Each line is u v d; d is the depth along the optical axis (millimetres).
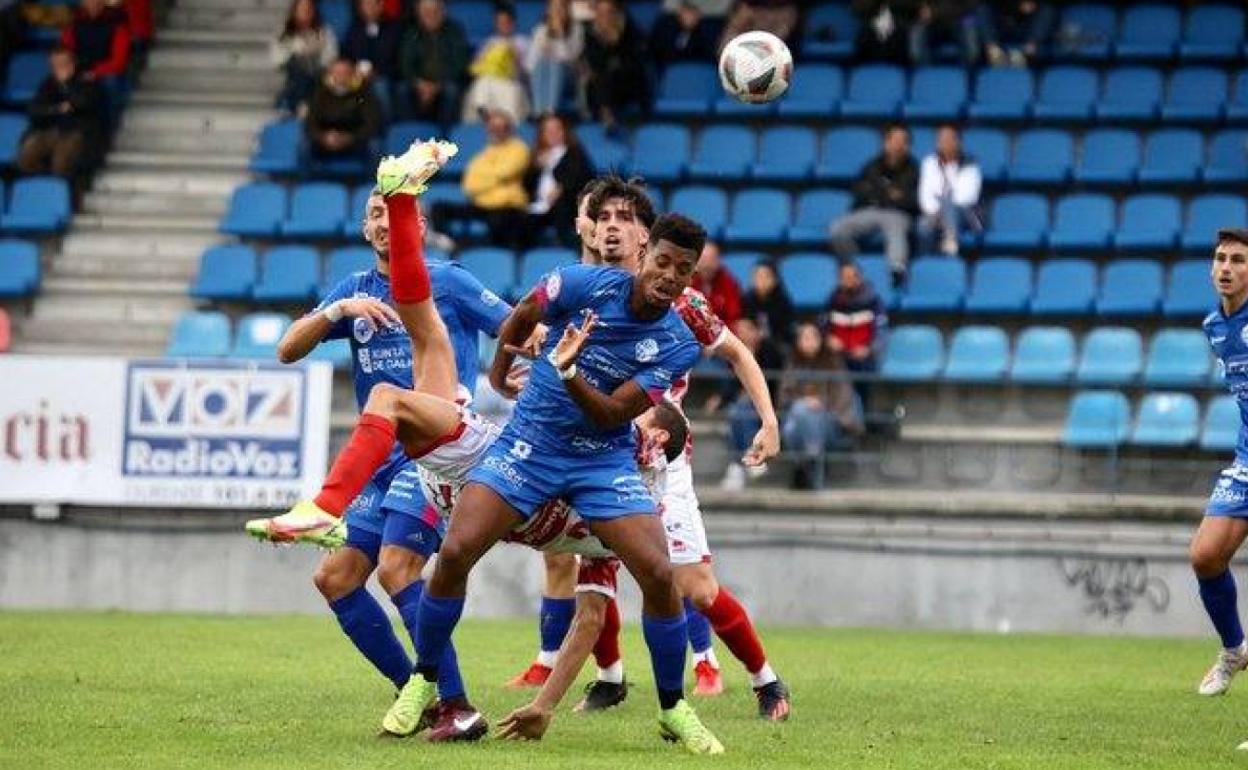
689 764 27250
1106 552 58094
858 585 59000
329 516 27781
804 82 81562
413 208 29203
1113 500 60781
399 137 78812
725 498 60969
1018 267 70688
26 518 59000
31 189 77188
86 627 50750
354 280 32438
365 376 32188
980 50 82062
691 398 67750
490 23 87375
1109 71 81688
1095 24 84000
